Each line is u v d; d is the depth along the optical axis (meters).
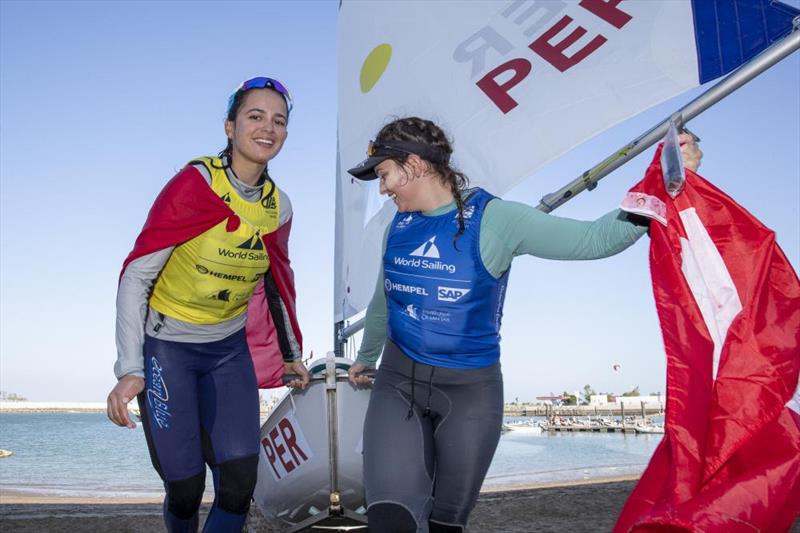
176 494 2.09
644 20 2.41
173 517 2.15
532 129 2.72
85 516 3.49
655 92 2.33
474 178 2.94
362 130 3.82
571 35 2.66
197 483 2.10
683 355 1.51
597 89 2.53
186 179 2.08
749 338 1.49
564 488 4.26
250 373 2.27
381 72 3.62
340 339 4.22
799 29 2.01
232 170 2.15
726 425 1.45
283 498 2.70
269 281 2.46
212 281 2.11
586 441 49.12
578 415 103.25
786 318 1.50
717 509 1.36
